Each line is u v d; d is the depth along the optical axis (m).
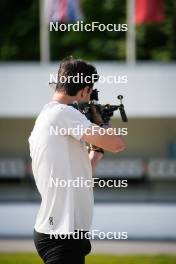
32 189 43.72
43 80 40.06
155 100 39.94
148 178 43.44
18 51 78.69
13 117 40.59
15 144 44.22
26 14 79.50
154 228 39.50
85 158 14.68
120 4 77.25
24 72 40.00
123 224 39.47
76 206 14.56
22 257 32.50
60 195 14.52
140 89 39.88
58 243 14.55
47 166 14.55
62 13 41.06
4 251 34.69
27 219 39.88
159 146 43.78
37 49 78.69
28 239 38.94
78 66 14.89
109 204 39.53
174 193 43.56
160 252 34.78
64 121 14.52
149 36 75.69
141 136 43.78
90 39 76.12
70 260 14.58
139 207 39.41
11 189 43.81
